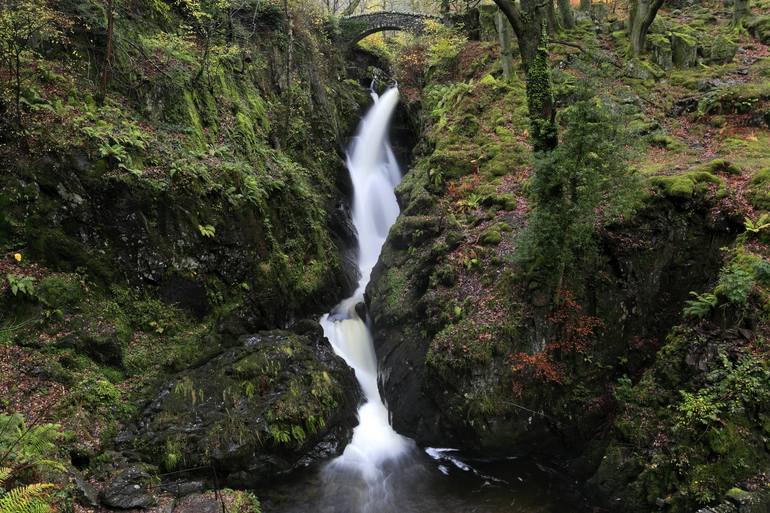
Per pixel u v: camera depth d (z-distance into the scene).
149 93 13.53
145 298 10.96
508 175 14.03
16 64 9.96
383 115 25.16
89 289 10.16
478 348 9.73
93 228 10.44
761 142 12.20
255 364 10.60
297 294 14.38
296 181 16.50
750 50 17.59
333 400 10.77
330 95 23.81
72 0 12.73
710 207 9.54
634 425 8.27
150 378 10.07
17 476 6.05
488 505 8.72
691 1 23.34
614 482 8.15
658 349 9.27
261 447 9.42
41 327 9.14
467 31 22.62
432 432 10.43
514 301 10.04
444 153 15.05
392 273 13.50
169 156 12.24
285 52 21.16
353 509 8.81
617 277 9.64
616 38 19.42
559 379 9.18
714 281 9.06
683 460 7.45
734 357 7.68
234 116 16.36
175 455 8.76
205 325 11.74
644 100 15.34
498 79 18.28
